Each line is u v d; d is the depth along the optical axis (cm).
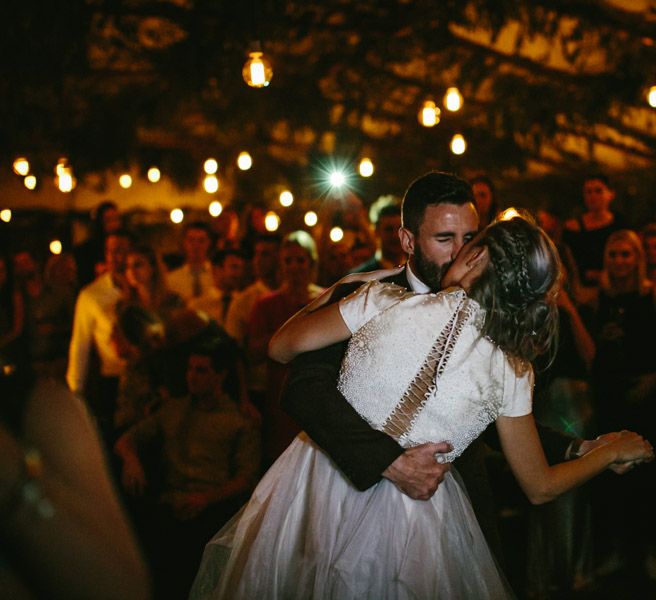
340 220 746
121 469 512
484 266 211
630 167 945
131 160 940
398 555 217
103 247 731
